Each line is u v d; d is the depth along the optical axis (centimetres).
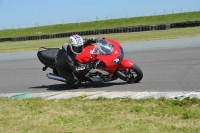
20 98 865
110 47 923
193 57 1362
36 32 9569
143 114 617
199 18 7512
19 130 582
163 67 1211
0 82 1245
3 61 1923
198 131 512
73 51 912
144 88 894
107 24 9212
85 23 9669
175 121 564
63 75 976
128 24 8794
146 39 2475
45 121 622
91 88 959
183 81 941
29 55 2116
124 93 802
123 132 531
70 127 577
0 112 718
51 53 1038
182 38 2236
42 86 1092
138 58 1516
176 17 8194
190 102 665
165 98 706
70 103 750
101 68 916
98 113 651
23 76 1330
